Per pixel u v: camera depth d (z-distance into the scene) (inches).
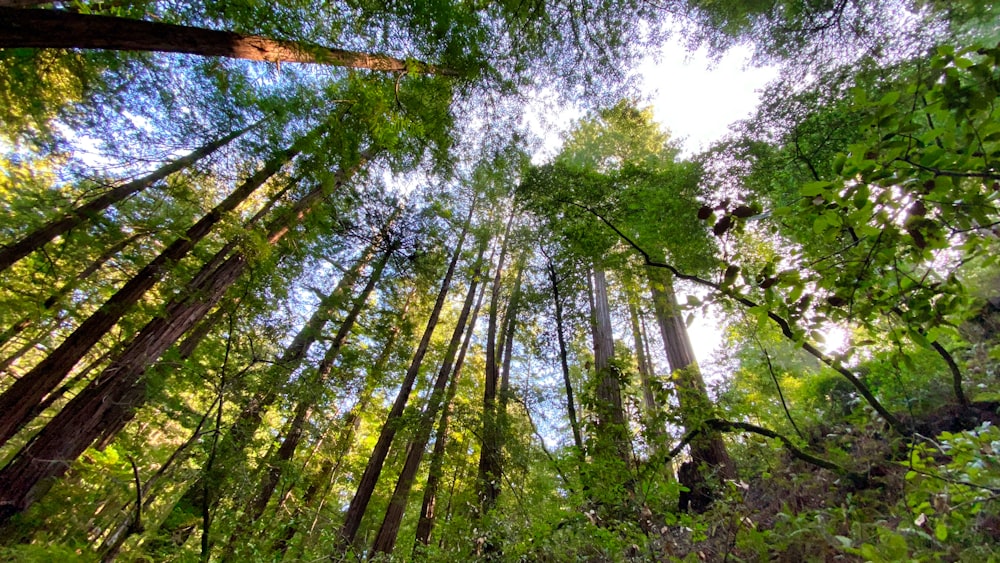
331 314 313.7
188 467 154.2
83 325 147.9
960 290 50.6
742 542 81.8
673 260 212.1
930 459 70.1
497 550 146.5
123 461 200.1
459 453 268.4
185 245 176.9
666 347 246.8
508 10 163.8
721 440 162.4
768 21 165.3
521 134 228.7
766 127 176.9
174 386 178.9
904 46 141.8
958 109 40.9
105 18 91.5
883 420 109.9
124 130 163.8
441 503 250.2
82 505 159.0
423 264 358.6
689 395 147.9
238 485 148.2
